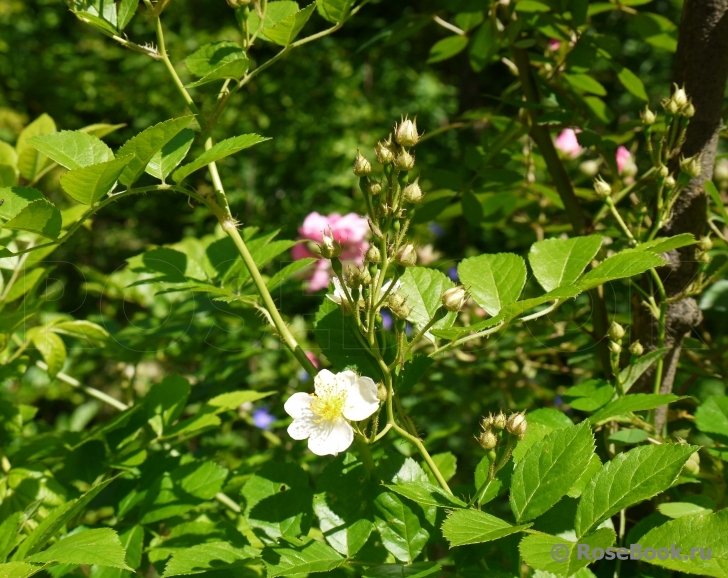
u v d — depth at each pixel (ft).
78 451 2.39
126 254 9.02
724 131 2.53
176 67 8.66
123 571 2.14
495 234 5.99
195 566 1.93
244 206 7.51
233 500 2.55
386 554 2.14
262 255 2.29
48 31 9.91
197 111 2.14
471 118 2.85
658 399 2.04
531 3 2.52
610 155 2.60
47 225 1.92
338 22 2.14
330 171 7.68
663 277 2.34
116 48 9.54
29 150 2.60
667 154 2.23
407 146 1.95
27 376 4.05
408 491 1.90
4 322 2.43
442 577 1.99
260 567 2.18
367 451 2.02
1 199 2.00
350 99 8.21
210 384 2.93
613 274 1.89
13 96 9.11
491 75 8.30
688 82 2.34
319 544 1.96
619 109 6.35
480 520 1.81
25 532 2.28
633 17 2.73
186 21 9.46
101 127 2.66
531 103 2.53
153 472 2.33
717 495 2.18
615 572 2.09
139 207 8.52
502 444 2.07
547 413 2.15
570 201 2.61
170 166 2.05
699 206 2.34
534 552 1.75
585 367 3.00
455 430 2.89
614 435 2.17
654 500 2.27
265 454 2.76
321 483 2.03
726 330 2.76
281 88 8.02
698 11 2.33
